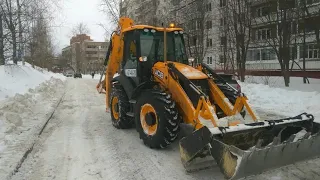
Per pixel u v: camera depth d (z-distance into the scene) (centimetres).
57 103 1127
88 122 782
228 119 449
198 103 458
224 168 359
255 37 2441
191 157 400
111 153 519
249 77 2066
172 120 487
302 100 951
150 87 572
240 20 1750
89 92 1661
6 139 567
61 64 7881
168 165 460
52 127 718
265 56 2802
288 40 1592
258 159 359
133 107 630
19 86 1376
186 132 521
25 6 1571
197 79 520
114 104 716
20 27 1553
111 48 780
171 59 634
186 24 2217
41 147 551
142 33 609
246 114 482
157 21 2747
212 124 436
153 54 613
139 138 612
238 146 428
